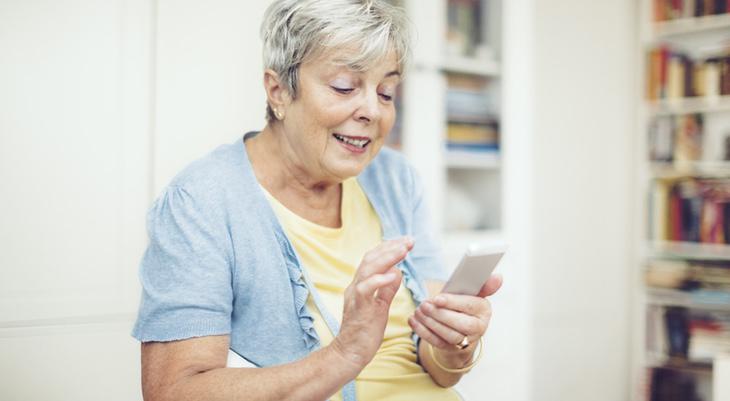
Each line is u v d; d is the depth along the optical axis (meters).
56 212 1.65
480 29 2.48
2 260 1.60
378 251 1.03
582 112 3.05
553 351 2.98
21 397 1.62
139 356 1.76
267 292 1.16
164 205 1.17
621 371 3.18
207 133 1.82
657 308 3.00
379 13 1.16
